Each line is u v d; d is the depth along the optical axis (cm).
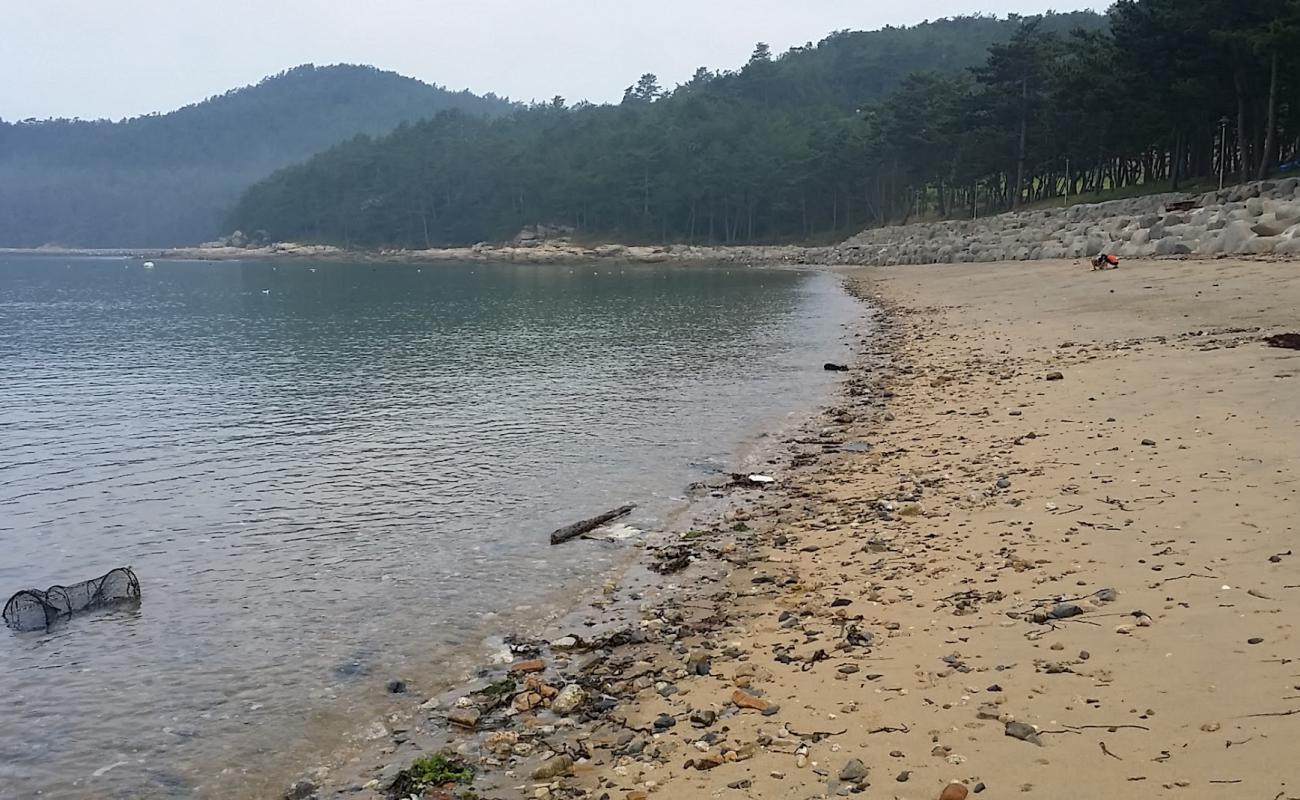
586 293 6338
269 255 18262
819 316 4059
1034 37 8981
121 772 643
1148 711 514
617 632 840
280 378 2598
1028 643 644
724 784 530
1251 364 1544
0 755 668
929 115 9656
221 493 1395
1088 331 2414
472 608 927
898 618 752
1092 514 912
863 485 1250
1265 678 521
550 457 1568
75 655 835
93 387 2475
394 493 1370
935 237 8200
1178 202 5172
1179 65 5569
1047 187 9481
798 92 16862
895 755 525
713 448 1599
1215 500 876
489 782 594
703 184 13225
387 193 18412
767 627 800
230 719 714
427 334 3784
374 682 769
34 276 10431
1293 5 4575
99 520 1272
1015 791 462
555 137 17788
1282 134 6328
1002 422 1470
